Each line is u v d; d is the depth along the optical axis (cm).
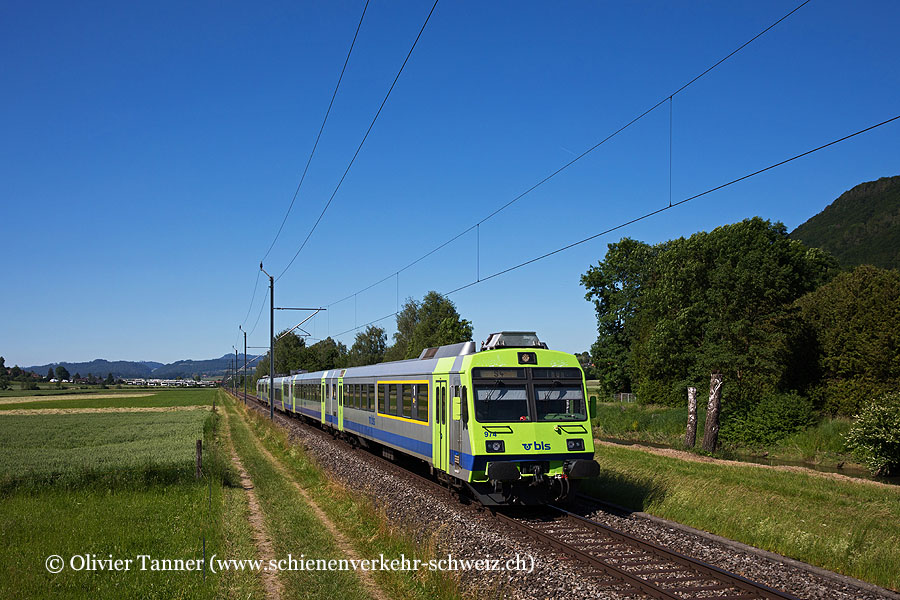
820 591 872
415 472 2006
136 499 1559
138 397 10444
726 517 1259
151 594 870
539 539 1156
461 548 1071
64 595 862
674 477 1694
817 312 3472
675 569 972
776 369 2927
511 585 885
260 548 1137
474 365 1398
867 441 2375
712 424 2914
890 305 3062
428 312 7494
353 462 2105
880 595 862
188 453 2217
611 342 5656
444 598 833
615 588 886
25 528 1242
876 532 1153
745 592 869
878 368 3064
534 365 1431
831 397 3266
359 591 877
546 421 1388
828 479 1908
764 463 2736
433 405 1616
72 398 10156
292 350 10300
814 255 4719
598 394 5997
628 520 1300
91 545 1116
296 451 2389
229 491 1681
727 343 2867
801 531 1130
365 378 2397
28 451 2381
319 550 1091
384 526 1168
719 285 2875
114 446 2584
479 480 1345
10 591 871
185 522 1295
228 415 5725
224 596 863
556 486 1362
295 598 851
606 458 2220
